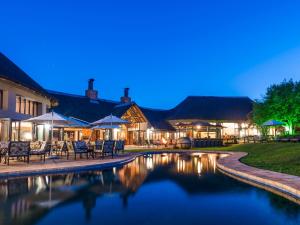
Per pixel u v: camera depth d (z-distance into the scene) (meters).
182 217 6.43
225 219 6.30
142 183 10.50
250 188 9.61
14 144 14.60
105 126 27.03
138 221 6.13
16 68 26.80
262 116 42.50
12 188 9.35
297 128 43.94
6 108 20.05
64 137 34.88
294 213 6.74
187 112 52.16
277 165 13.90
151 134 47.28
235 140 41.53
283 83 40.75
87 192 8.84
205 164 17.47
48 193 8.62
